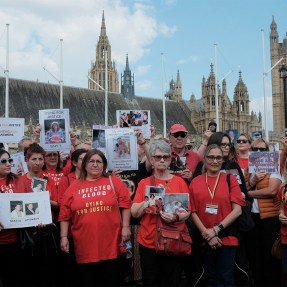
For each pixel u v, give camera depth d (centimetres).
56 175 1216
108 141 1174
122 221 973
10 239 994
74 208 944
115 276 949
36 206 985
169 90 11725
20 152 1444
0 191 1001
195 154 1209
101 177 984
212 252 1012
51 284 1102
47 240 1083
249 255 1182
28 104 6688
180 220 918
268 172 1134
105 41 11756
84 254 931
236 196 991
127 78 8488
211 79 9112
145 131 1416
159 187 934
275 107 12238
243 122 9700
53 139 1310
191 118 9362
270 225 1137
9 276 1001
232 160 1133
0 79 6694
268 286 1149
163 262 957
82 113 7294
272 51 12331
